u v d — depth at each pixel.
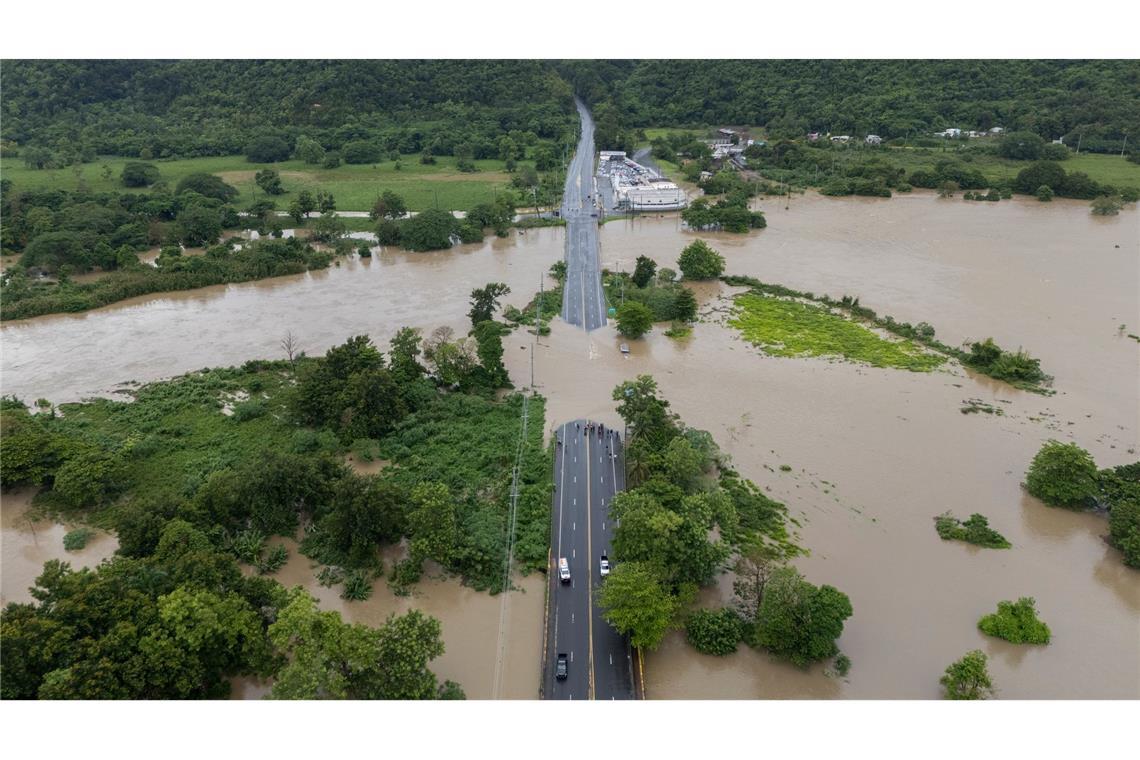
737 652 100.69
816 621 96.00
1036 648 102.31
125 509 117.50
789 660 99.00
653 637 94.50
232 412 160.12
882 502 133.00
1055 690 95.56
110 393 168.75
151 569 99.81
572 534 122.00
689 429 144.38
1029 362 175.00
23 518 126.81
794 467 142.62
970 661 92.69
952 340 196.00
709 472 140.00
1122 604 110.44
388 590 111.38
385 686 86.62
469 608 108.12
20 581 113.25
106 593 93.12
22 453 129.75
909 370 181.12
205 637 89.94
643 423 138.25
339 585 112.38
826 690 95.38
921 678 97.25
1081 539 123.88
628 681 95.19
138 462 140.50
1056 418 159.12
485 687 94.50
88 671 83.50
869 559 118.94
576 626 103.88
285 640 90.06
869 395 169.25
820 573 115.44
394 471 137.75
